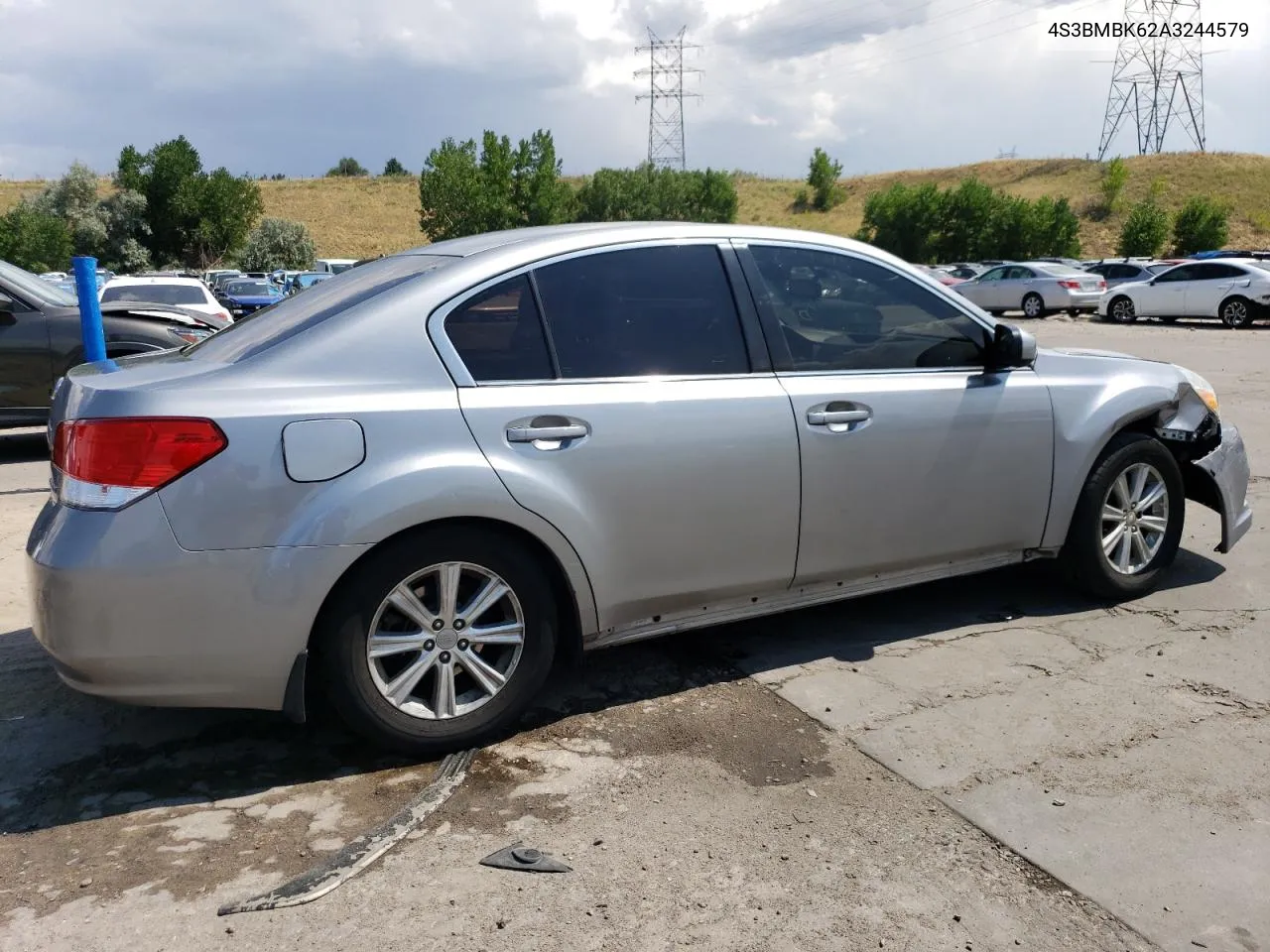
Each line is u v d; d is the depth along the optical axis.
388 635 3.01
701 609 3.56
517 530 3.13
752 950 2.26
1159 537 4.54
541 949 2.26
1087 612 4.38
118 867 2.57
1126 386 4.32
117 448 2.72
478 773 3.04
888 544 3.82
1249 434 8.62
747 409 3.45
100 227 57.19
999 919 2.37
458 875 2.53
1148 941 2.30
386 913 2.38
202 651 2.79
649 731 3.31
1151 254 51.62
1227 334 20.00
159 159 59.41
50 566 2.72
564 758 3.13
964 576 4.88
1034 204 57.78
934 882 2.51
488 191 53.75
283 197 81.94
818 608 4.45
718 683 3.68
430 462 2.93
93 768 3.08
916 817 2.79
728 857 2.61
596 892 2.46
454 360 3.07
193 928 2.33
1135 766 3.06
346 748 3.21
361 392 2.94
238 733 3.31
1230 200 61.91
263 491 2.78
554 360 3.21
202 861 2.60
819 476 3.60
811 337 3.69
